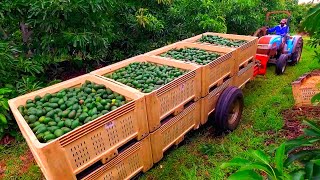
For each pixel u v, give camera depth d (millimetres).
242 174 1133
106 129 2248
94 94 2844
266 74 5965
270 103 4613
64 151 1979
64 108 2637
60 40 4539
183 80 2941
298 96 4324
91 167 2305
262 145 3510
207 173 3139
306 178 1228
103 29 4906
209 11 6387
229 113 3676
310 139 1531
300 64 6555
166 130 2918
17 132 4121
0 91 3840
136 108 2457
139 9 5707
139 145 2615
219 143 3654
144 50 6180
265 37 5648
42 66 4965
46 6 4047
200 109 3404
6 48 4145
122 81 3100
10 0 4234
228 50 3961
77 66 5977
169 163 3328
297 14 9852
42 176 3311
